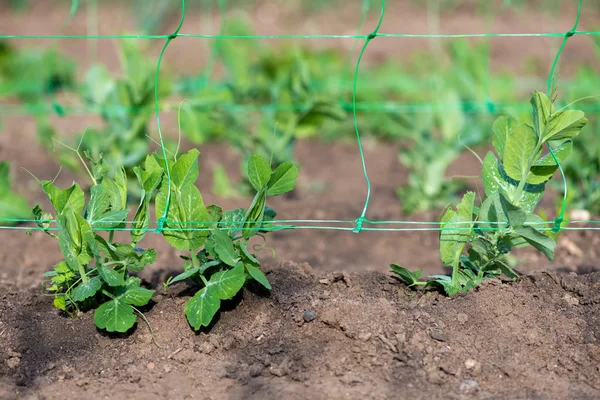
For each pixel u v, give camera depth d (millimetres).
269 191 2961
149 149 4730
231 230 2941
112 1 9570
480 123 5758
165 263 3861
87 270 3027
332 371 2734
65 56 7230
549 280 3105
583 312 2979
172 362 2820
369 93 6176
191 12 9273
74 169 4297
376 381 2678
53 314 3078
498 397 2604
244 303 3047
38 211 2988
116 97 4602
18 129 6113
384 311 2902
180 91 5930
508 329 2877
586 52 7941
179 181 2879
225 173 5309
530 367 2730
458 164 5508
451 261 2996
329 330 2877
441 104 5324
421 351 2764
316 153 5840
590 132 4824
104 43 8266
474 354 2770
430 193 4645
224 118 4898
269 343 2863
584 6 9375
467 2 9484
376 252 4168
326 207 4793
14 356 2855
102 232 4238
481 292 3018
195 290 3135
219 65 7625
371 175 5398
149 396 2648
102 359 2848
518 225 2832
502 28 8812
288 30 8906
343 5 9648
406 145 5934
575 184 4605
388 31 8773
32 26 8852
